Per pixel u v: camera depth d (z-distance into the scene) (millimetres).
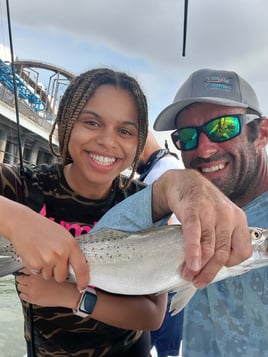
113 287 426
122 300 487
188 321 395
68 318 536
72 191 556
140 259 418
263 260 355
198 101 448
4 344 974
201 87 469
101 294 479
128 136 554
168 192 368
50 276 373
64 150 564
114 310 478
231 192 427
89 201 558
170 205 359
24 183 553
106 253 425
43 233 367
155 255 412
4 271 420
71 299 460
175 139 497
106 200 567
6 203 383
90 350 550
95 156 540
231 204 326
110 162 546
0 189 535
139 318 496
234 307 362
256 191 421
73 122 544
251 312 353
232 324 361
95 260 426
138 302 498
